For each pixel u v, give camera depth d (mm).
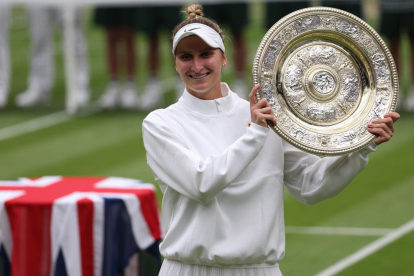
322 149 8977
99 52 49375
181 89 36219
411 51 33375
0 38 36531
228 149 8734
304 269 16797
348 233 19281
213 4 33406
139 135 30375
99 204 12797
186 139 9258
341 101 9398
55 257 12711
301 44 9406
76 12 35750
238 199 9164
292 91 9273
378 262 17047
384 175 24562
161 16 34594
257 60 8922
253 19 56719
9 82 41625
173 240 9320
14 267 12656
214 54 9234
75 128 32031
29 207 12734
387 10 33500
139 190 13836
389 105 9281
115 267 12945
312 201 9664
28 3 35156
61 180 15086
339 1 33250
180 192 8953
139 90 39219
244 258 9047
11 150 28922
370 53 9375
